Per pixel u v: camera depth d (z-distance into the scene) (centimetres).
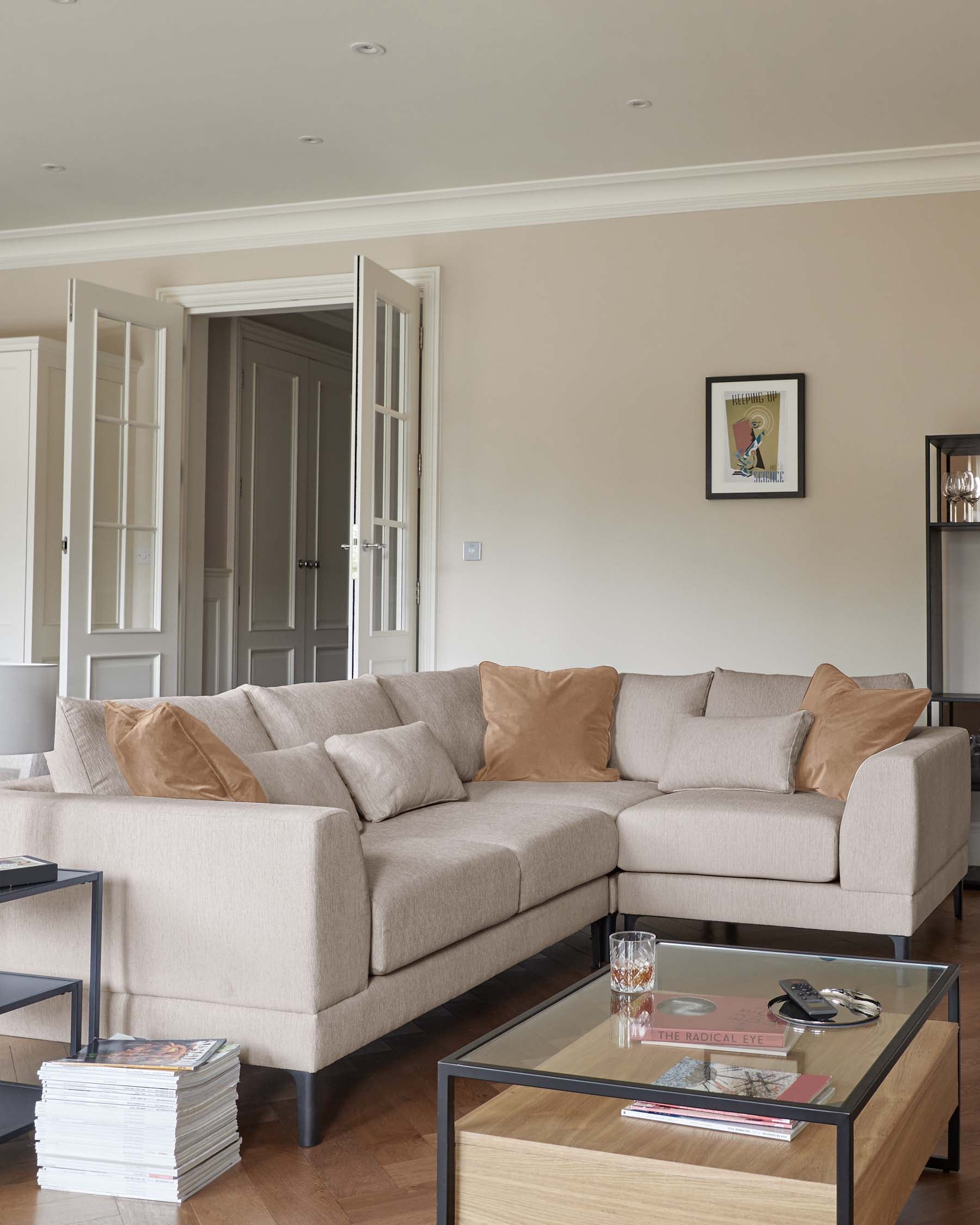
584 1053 186
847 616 527
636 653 555
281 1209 211
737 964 240
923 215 518
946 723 502
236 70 443
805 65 434
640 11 396
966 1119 252
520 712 437
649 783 432
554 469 567
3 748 307
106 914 253
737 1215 160
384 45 422
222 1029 243
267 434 764
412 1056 289
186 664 648
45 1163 221
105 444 573
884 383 523
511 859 311
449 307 582
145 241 625
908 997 216
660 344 552
